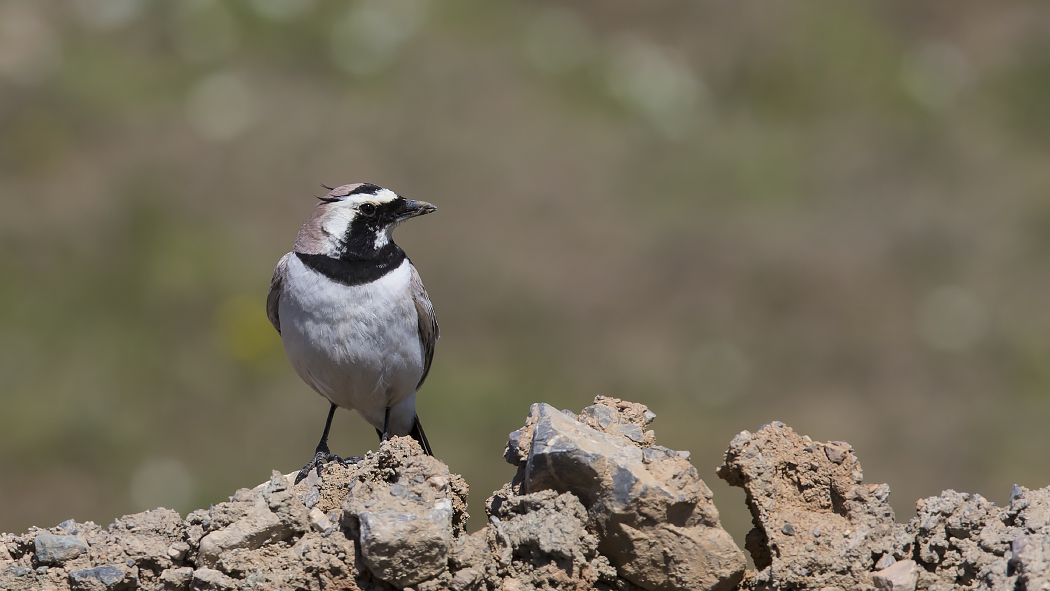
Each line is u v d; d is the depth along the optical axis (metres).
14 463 15.05
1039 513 5.43
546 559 5.42
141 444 15.78
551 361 17.77
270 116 22.06
